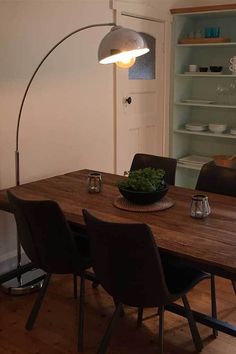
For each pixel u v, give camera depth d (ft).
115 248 5.72
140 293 5.95
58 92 10.66
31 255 7.42
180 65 14.78
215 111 15.26
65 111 10.95
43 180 9.72
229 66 14.19
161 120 14.67
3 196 8.45
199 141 15.90
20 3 9.34
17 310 8.71
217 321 7.23
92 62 11.51
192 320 7.16
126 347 7.50
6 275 9.39
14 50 9.41
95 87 11.75
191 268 6.95
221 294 9.23
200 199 7.04
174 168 9.75
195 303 8.85
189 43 14.11
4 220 9.91
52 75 10.41
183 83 15.10
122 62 7.97
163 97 14.57
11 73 9.44
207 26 14.84
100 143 12.25
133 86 13.11
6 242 10.03
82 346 7.42
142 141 13.93
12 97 9.55
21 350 7.43
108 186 9.13
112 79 12.32
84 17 10.99
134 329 8.02
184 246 5.89
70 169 11.40
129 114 13.14
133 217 7.10
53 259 7.16
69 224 7.14
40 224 6.86
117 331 7.95
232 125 14.96
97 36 11.53
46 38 10.07
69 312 8.63
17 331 7.98
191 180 16.17
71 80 10.96
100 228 5.71
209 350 7.39
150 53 13.56
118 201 7.92
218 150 15.55
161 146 14.90
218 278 9.91
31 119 10.09
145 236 5.44
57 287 9.63
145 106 13.80
